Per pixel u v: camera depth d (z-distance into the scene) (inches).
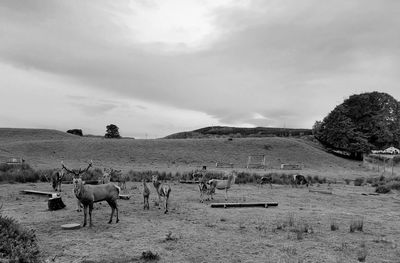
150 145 2896.2
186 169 1987.0
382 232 555.8
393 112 3100.4
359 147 2847.0
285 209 759.1
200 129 5949.8
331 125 2997.0
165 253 413.7
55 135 3619.6
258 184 1341.0
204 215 657.0
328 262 396.5
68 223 555.2
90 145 2736.2
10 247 367.6
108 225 547.8
